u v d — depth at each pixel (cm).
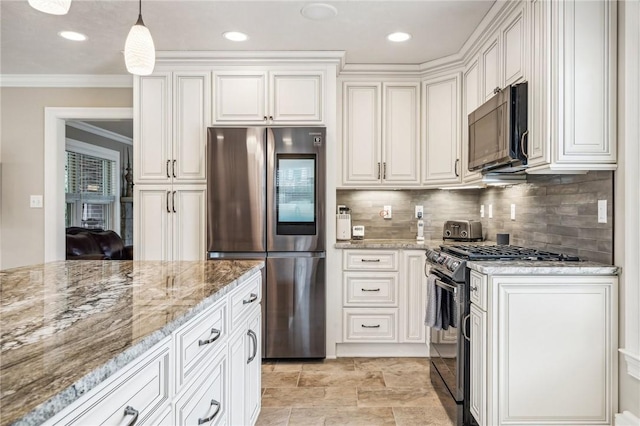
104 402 74
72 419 65
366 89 362
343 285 333
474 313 210
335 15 265
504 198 327
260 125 331
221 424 142
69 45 315
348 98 362
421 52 327
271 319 317
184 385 110
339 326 333
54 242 393
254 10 259
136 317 103
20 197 395
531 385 194
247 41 307
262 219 316
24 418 54
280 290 317
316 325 319
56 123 393
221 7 255
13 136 393
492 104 241
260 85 331
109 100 394
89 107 393
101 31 290
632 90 186
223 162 317
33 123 393
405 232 393
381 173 361
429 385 277
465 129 329
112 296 128
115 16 268
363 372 301
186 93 332
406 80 361
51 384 63
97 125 634
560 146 193
